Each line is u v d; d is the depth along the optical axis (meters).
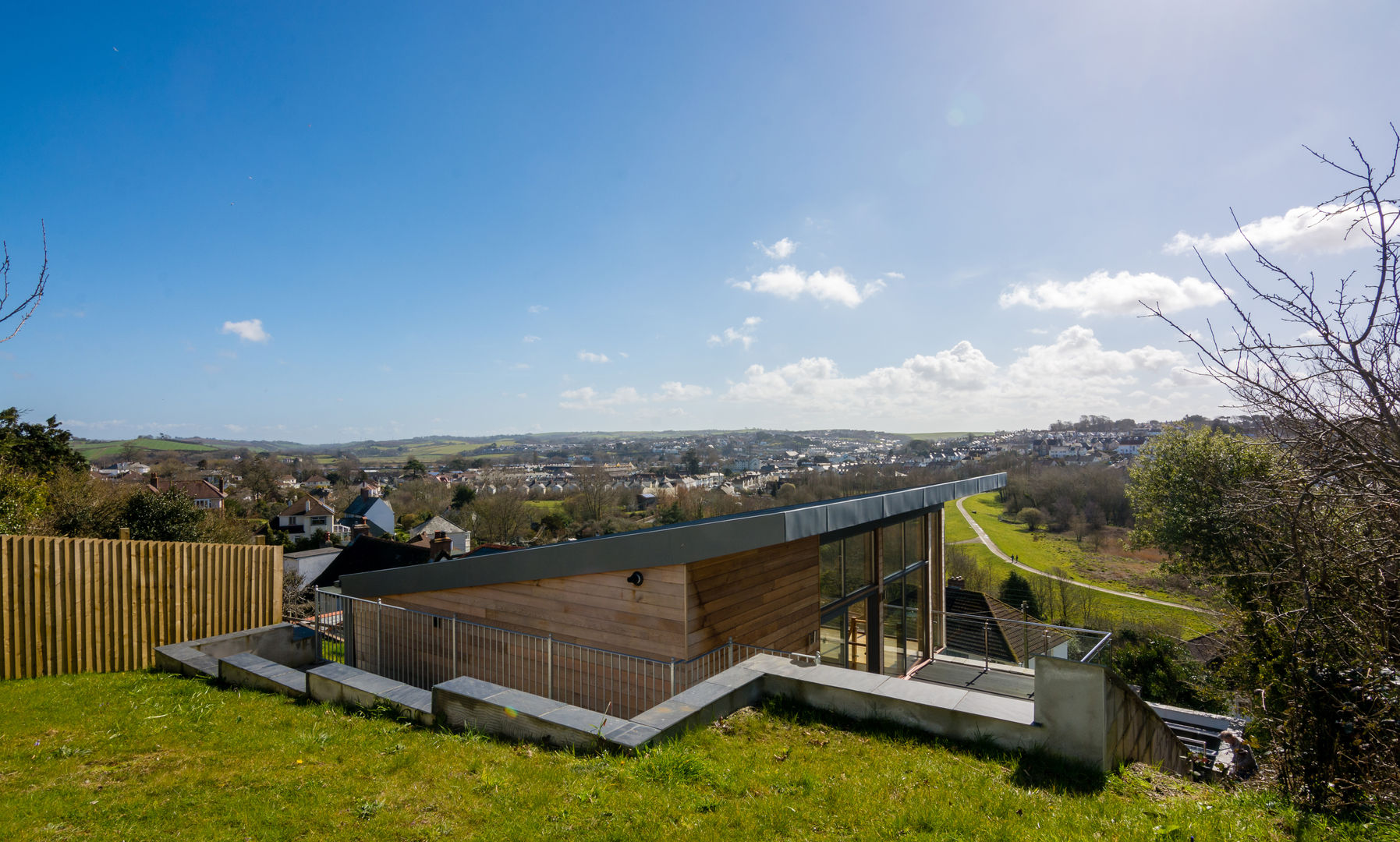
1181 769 6.35
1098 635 9.74
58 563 7.61
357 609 9.80
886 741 4.70
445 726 5.11
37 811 3.66
